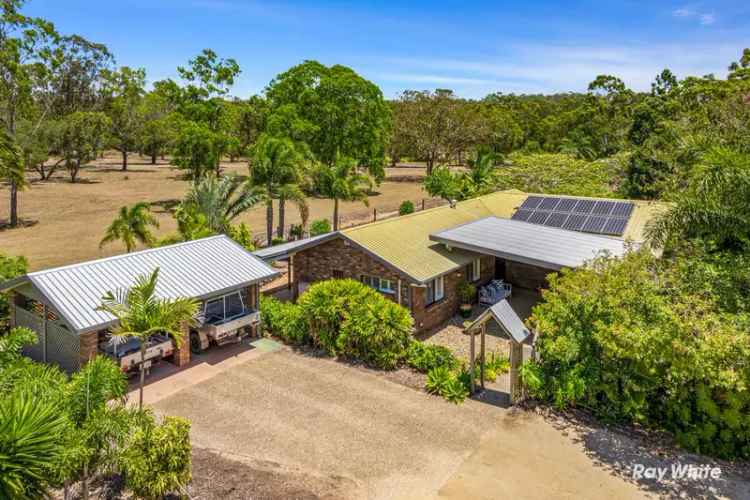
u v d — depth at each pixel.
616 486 9.62
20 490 5.65
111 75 70.06
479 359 14.38
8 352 9.47
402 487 9.60
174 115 53.91
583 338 12.23
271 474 9.95
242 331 16.92
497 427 11.70
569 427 11.70
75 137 61.28
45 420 6.19
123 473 9.29
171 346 14.80
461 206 25.91
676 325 10.55
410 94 72.50
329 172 34.75
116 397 9.05
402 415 12.26
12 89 39.09
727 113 23.56
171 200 49.72
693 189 14.16
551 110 98.25
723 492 9.45
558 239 19.64
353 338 15.34
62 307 12.91
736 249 14.07
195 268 16.33
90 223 38.09
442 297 19.62
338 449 10.85
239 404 12.84
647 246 15.87
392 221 21.53
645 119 47.56
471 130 67.81
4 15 35.78
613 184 38.03
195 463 10.26
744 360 9.84
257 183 29.05
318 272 20.47
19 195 51.38
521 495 9.37
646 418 11.46
